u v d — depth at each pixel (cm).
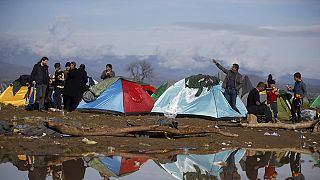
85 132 1327
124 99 2073
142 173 936
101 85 2116
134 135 1405
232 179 904
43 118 1652
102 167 975
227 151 1266
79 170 936
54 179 850
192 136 1471
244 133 1600
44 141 1216
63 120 1634
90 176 886
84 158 1062
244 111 2122
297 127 1734
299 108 1961
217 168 1018
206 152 1234
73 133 1312
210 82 2067
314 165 1091
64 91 2108
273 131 1702
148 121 1759
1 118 1678
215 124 1814
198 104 2025
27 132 1302
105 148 1193
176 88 2103
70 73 2105
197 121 1897
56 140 1241
